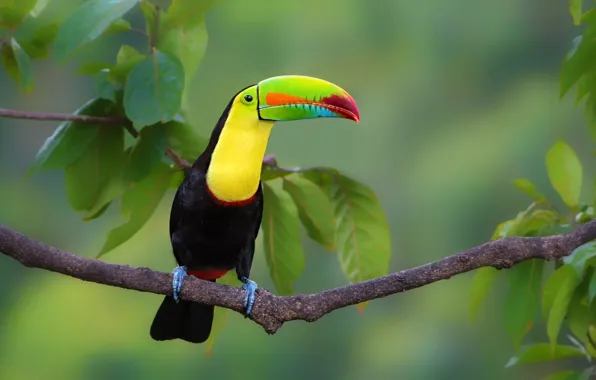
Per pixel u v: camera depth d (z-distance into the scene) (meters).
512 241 6.04
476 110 17.06
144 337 15.20
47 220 16.98
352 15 17.47
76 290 15.59
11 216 16.92
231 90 17.25
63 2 8.49
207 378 14.99
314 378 15.25
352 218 7.13
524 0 17.28
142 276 6.18
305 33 17.47
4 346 15.85
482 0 17.31
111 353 15.16
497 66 17.22
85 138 6.86
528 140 15.60
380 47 17.48
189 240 6.88
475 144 16.03
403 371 15.10
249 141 6.64
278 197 7.13
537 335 14.34
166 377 15.05
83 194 7.04
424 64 17.38
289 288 7.22
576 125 15.79
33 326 15.63
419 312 15.55
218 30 17.41
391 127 17.05
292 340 15.32
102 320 15.34
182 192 6.78
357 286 6.13
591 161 15.42
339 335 15.48
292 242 7.14
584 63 6.67
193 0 6.72
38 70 17.42
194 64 6.99
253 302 6.21
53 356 15.35
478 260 6.02
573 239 6.04
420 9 17.44
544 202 6.69
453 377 14.91
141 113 6.47
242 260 6.98
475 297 6.74
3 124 17.44
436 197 15.77
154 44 6.94
